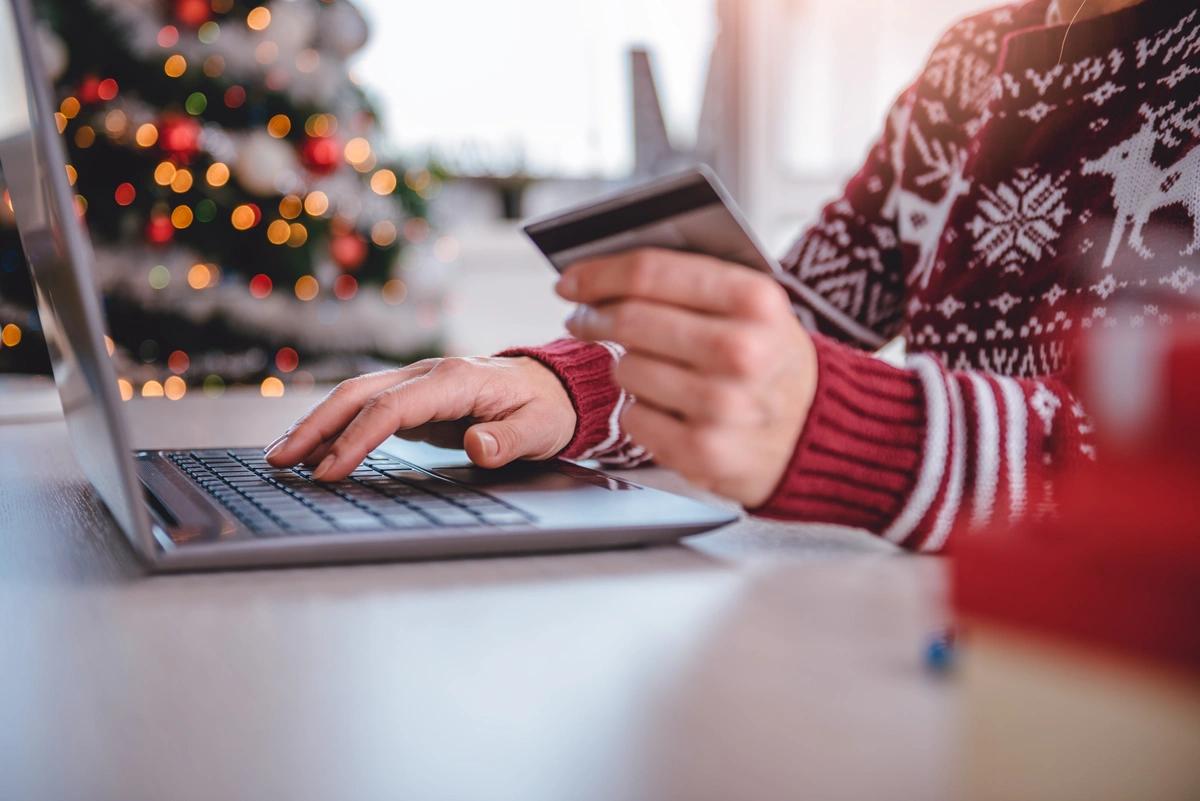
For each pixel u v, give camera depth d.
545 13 4.23
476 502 0.56
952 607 0.22
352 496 0.57
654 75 4.28
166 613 0.41
